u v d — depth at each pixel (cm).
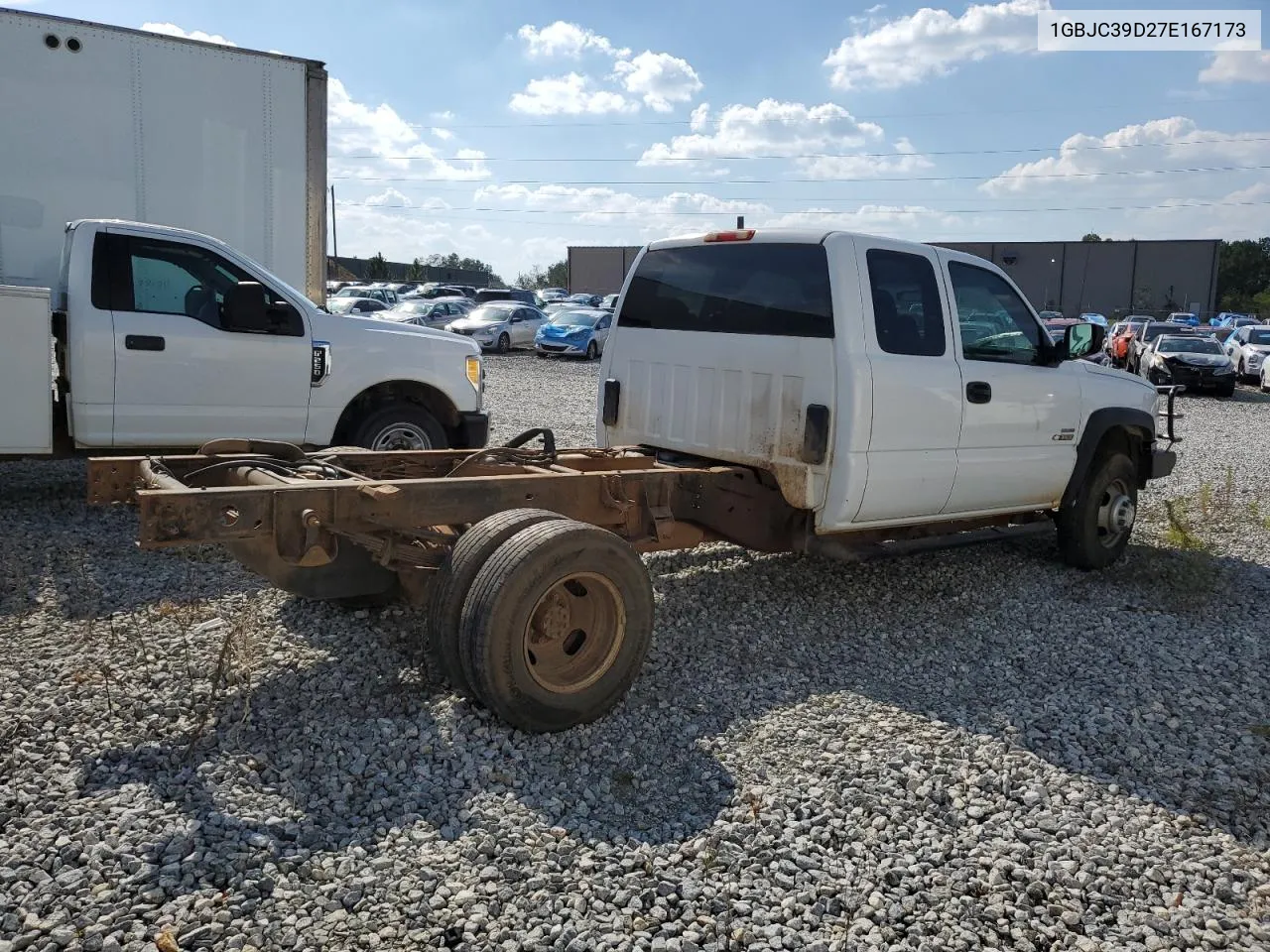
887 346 552
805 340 544
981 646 545
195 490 384
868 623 573
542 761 386
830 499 539
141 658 452
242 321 700
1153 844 347
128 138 829
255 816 330
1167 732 439
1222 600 648
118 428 705
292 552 405
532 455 539
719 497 567
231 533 390
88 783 347
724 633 540
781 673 489
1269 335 3027
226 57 859
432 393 832
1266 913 309
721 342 586
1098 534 710
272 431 755
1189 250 6706
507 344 3128
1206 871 331
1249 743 430
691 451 608
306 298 780
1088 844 345
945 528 646
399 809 342
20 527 676
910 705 458
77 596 537
